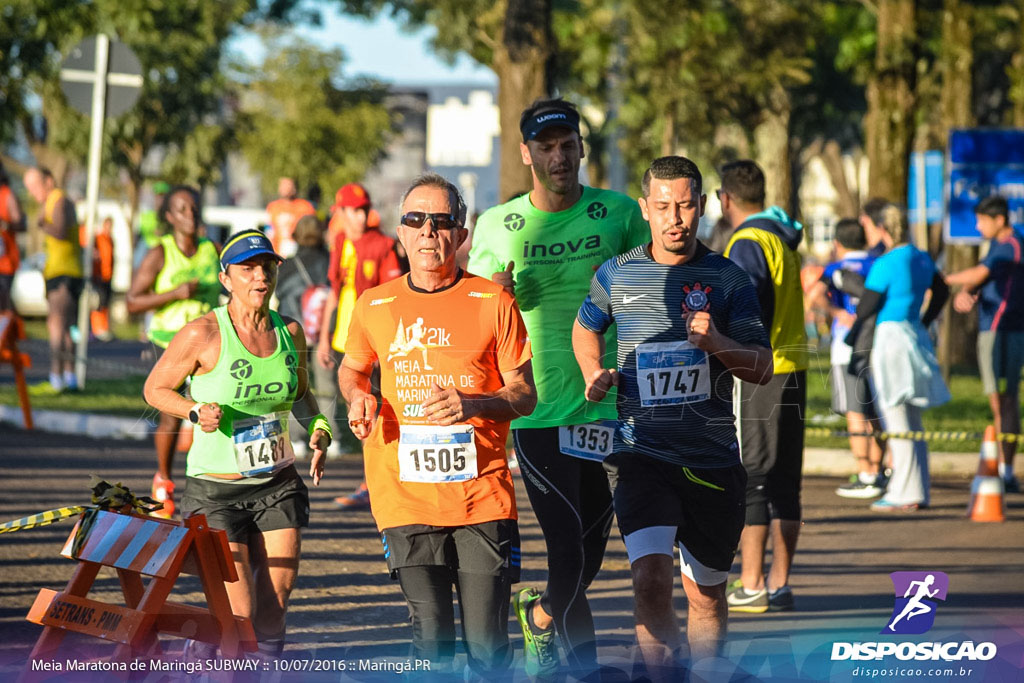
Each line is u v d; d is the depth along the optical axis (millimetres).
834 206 114438
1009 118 67562
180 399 10852
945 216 35688
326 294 22984
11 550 16266
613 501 10727
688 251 10688
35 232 74188
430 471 9594
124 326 67125
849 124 87812
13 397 30578
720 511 10602
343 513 19828
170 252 19172
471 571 9625
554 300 11695
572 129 11523
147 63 64375
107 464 22859
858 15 57625
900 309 20578
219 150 75312
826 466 26391
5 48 56812
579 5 56438
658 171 10570
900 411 21281
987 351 23891
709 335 10219
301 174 99688
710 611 10953
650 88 59062
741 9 58031
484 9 49719
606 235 11695
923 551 17922
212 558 9453
